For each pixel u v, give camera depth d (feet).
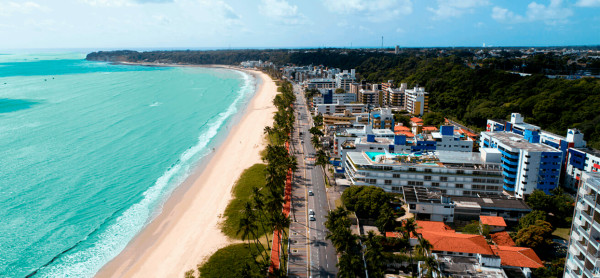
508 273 262.88
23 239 362.33
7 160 564.30
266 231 358.84
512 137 492.95
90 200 447.01
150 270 313.32
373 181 413.18
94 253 342.44
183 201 447.83
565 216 371.76
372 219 368.48
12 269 317.42
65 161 570.46
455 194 400.88
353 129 611.88
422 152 460.14
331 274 288.92
